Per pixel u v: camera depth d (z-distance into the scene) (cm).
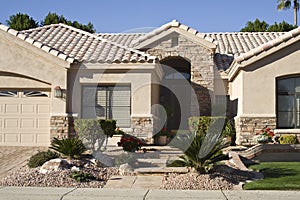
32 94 2148
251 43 2697
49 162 1472
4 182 1348
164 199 1130
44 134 2130
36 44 2098
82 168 1482
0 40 2131
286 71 2050
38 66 2116
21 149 2005
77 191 1234
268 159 1802
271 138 1944
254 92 2055
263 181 1327
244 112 2053
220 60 2456
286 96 2078
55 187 1304
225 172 1427
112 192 1221
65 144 1625
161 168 1506
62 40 2389
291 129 2036
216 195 1173
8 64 2127
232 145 2155
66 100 2100
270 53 2028
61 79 2105
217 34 2967
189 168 1462
